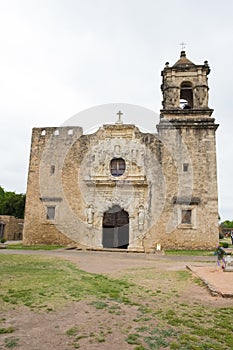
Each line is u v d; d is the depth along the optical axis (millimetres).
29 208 23375
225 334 4641
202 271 10258
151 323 5117
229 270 10148
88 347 4109
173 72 24234
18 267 10906
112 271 10781
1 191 59281
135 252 19422
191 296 7086
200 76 23984
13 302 6270
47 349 4023
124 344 4227
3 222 36688
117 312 5719
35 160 24281
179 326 4984
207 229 21094
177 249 20781
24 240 22844
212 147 22469
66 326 4945
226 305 6297
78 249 20281
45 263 12195
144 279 9141
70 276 9336
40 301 6383
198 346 4164
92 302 6379
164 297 6934
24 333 4617
